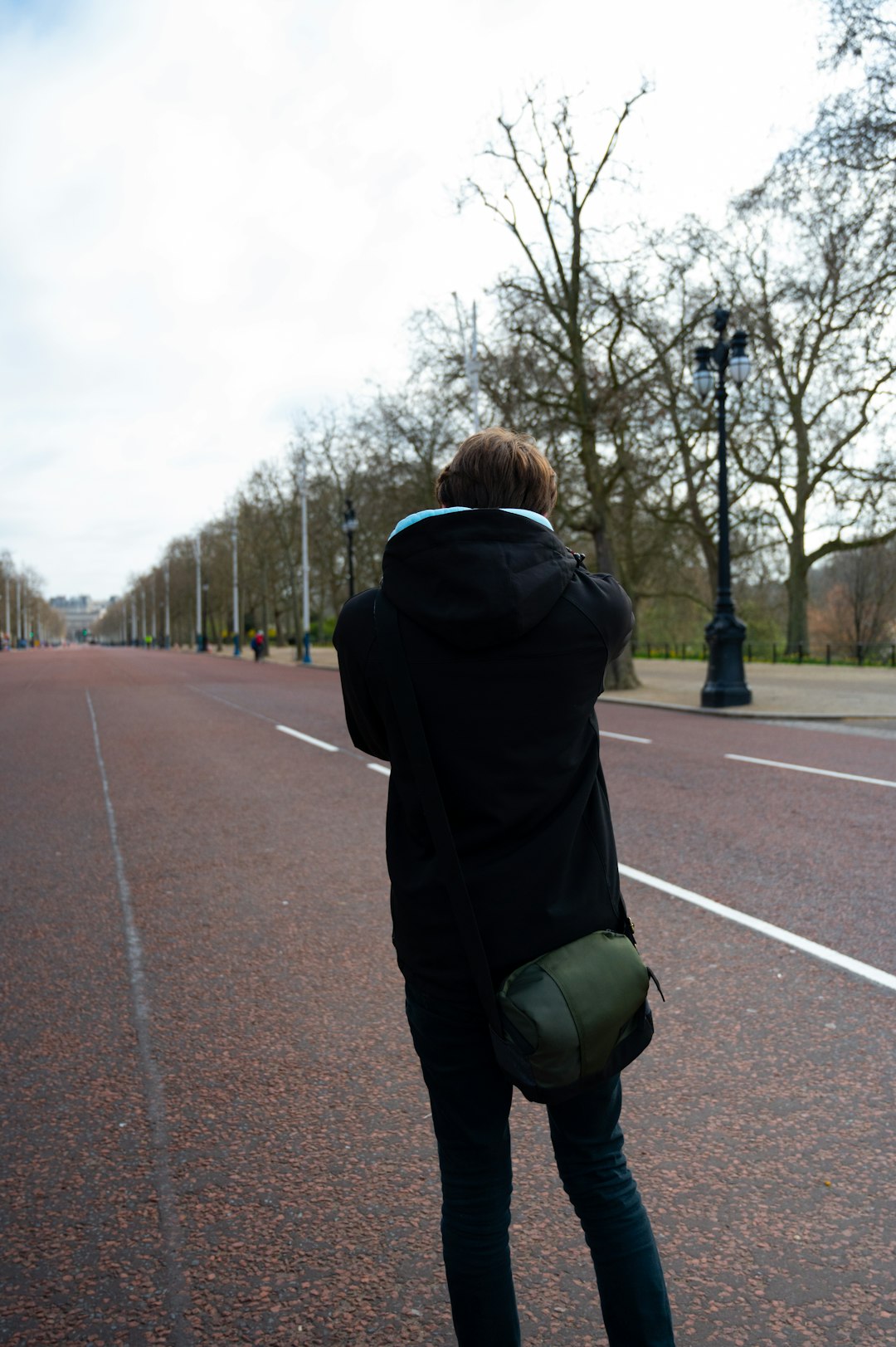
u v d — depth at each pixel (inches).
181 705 872.9
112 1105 130.3
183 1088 134.6
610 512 1140.5
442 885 63.4
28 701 972.6
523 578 62.2
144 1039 151.8
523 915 62.6
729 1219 101.0
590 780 67.4
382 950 191.3
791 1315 86.8
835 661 1411.2
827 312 1014.4
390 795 68.9
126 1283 94.0
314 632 3462.1
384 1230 101.1
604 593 67.5
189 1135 121.8
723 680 719.1
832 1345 82.9
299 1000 166.1
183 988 173.8
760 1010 156.6
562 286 1017.5
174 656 3021.7
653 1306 65.2
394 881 67.3
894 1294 89.4
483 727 63.0
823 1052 140.5
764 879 235.0
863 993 162.6
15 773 455.8
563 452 992.9
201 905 226.7
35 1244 100.4
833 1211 102.1
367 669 65.9
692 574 1461.6
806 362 1219.2
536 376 957.2
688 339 1013.8
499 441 70.1
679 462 1090.7
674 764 425.4
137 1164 115.3
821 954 181.8
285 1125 123.5
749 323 1031.0
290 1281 93.5
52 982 178.4
